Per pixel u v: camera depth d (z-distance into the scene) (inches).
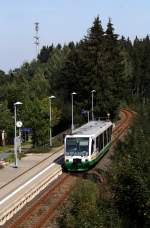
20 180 1514.5
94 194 849.5
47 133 2421.3
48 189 1437.0
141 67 5900.6
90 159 1688.0
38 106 2407.7
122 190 848.3
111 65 3649.1
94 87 3462.1
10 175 1609.3
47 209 1202.6
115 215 776.3
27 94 3646.7
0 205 1198.9
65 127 3481.8
